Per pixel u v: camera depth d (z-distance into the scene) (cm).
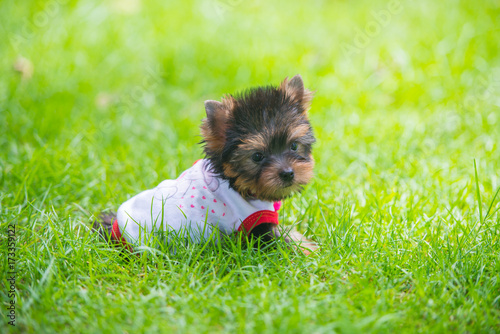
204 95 677
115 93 679
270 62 724
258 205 370
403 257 344
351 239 367
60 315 291
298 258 352
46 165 495
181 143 566
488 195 434
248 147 350
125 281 329
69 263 344
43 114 612
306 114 390
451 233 380
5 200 437
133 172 507
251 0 900
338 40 768
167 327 272
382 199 434
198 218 357
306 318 276
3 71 697
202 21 844
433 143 537
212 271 338
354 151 529
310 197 450
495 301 298
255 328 270
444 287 309
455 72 673
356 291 314
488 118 570
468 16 785
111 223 394
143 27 820
